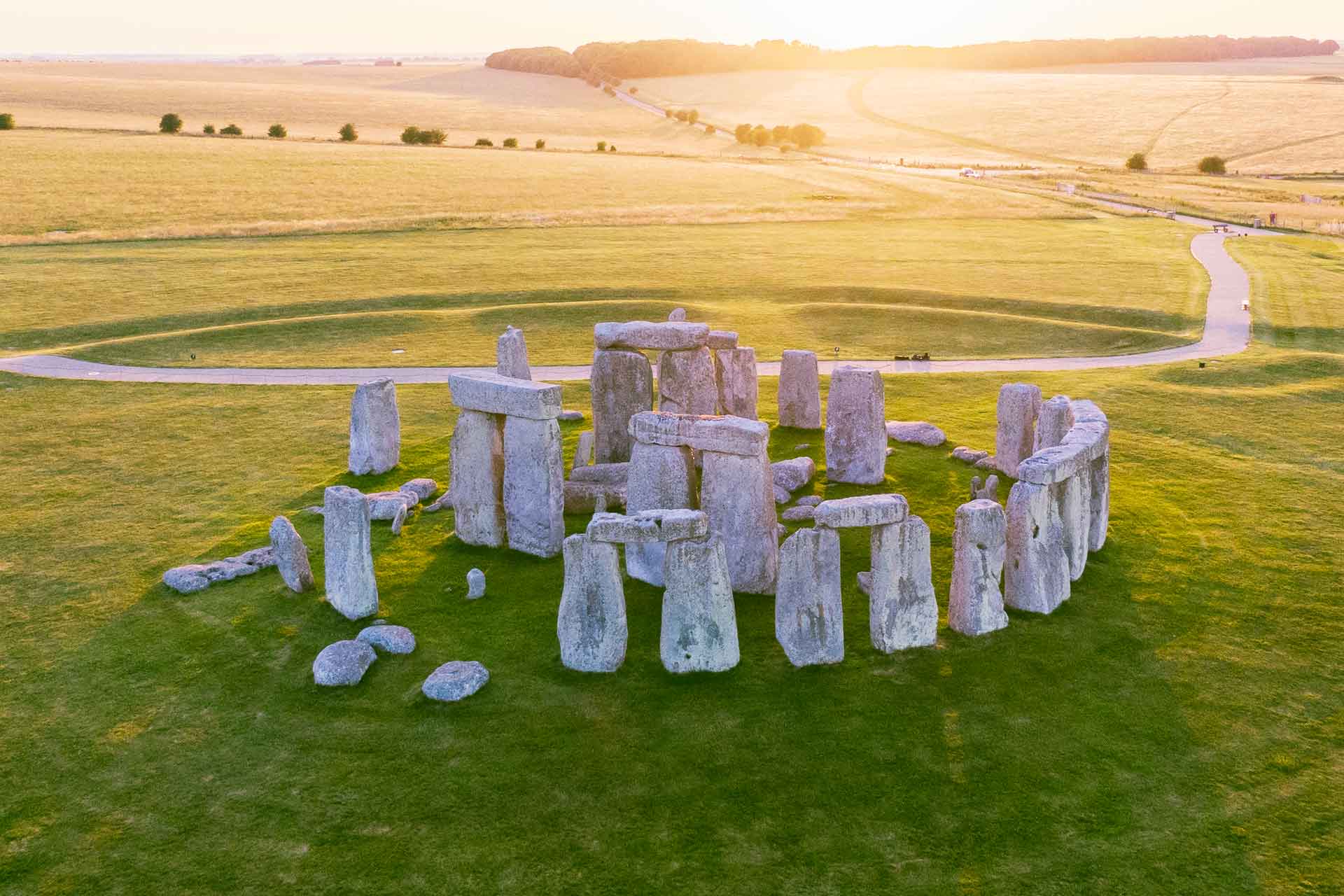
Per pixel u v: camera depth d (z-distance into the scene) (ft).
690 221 265.54
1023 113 609.83
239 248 217.77
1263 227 264.11
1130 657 61.11
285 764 52.24
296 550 68.85
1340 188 345.51
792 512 80.48
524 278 187.73
